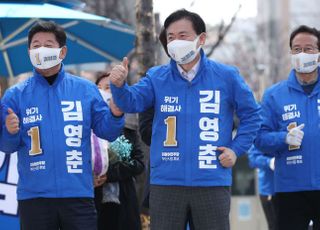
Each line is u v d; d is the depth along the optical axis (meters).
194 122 7.10
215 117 7.13
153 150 7.23
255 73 40.91
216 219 7.04
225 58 42.66
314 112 8.56
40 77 7.55
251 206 31.58
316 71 8.64
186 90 7.16
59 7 11.77
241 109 7.31
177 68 7.23
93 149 8.62
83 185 7.37
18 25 11.66
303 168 8.47
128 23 22.81
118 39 12.76
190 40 7.07
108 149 8.96
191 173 7.03
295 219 8.55
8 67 13.27
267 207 13.88
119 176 8.98
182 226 7.11
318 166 8.46
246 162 31.25
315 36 8.48
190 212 7.12
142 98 7.29
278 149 8.52
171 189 7.07
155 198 7.16
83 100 7.51
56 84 7.51
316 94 8.60
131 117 9.36
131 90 7.18
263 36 42.50
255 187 31.42
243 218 31.56
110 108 7.32
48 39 7.45
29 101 7.47
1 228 9.80
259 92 35.62
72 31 12.68
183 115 7.12
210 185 7.02
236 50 42.72
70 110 7.44
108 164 8.83
